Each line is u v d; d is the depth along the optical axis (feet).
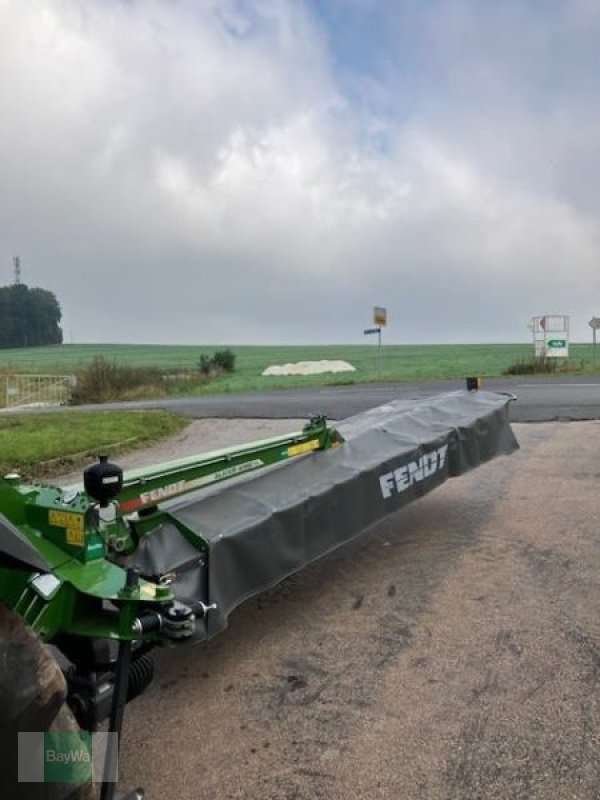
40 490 9.35
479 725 10.21
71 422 44.39
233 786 9.25
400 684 11.43
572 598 14.26
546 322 91.20
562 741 9.76
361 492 14.51
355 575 16.20
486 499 22.00
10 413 59.47
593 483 23.30
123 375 92.17
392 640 12.94
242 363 177.78
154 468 12.08
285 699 11.20
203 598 10.84
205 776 9.46
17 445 35.12
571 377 71.82
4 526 6.86
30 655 6.17
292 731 10.35
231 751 9.96
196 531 11.27
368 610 14.30
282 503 12.85
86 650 8.07
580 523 19.07
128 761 9.83
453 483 24.08
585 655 11.98
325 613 14.28
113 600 7.39
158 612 7.63
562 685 11.12
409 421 18.15
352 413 43.65
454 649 12.45
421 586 15.35
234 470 13.44
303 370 130.21
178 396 80.02
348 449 16.01
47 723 6.28
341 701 11.05
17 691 5.97
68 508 8.61
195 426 43.65
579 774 9.09
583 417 36.94
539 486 23.30
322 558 17.38
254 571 11.86
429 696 11.03
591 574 15.44
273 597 15.20
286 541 12.59
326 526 13.57
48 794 6.35
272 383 94.48
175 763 9.76
